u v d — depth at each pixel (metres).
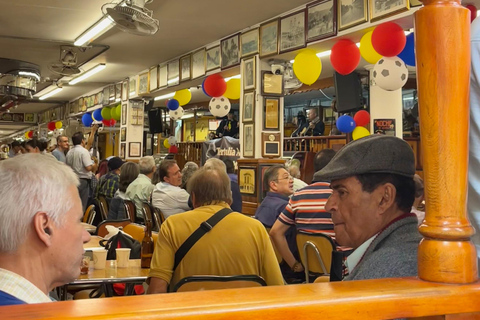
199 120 16.59
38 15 7.80
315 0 6.49
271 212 4.32
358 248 1.32
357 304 0.71
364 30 5.82
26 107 19.78
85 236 1.38
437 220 0.81
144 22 5.80
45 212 1.15
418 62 0.84
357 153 1.30
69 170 1.26
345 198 1.32
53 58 10.84
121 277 2.71
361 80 9.12
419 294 0.75
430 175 0.82
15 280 1.10
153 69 11.25
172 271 2.48
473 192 0.95
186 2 6.88
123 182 5.97
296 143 10.99
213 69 8.84
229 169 6.08
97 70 11.46
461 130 0.82
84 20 8.04
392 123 8.69
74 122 15.77
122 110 12.89
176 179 5.22
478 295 0.78
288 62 7.59
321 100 14.27
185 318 0.63
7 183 1.13
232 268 2.48
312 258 3.51
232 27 7.95
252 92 7.55
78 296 3.38
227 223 2.51
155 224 5.18
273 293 0.72
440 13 0.81
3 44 9.66
